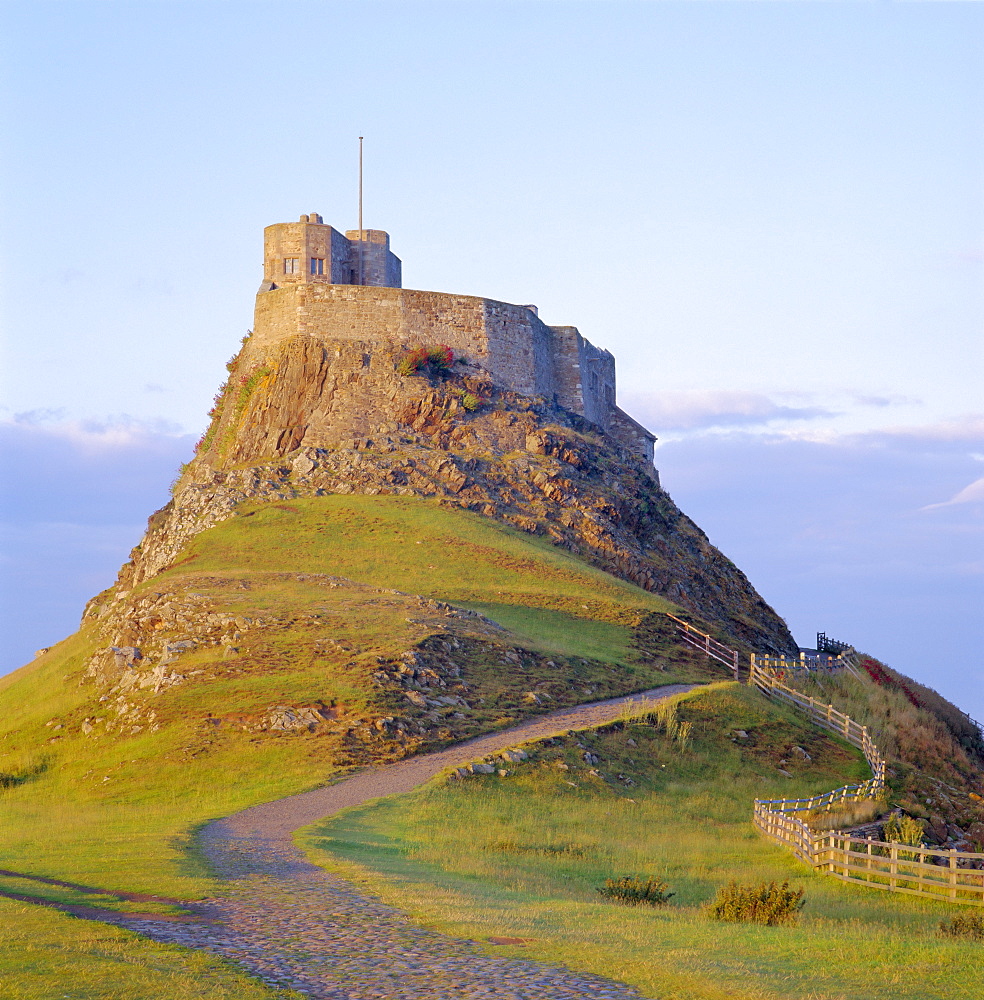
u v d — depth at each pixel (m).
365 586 70.81
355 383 105.12
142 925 18.77
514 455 103.19
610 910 23.83
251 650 56.53
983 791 58.91
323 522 86.62
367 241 118.19
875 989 17.03
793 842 35.72
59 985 14.51
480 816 37.84
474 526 88.38
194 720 48.91
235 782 42.44
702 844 37.09
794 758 53.03
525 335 116.19
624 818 40.69
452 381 107.50
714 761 51.03
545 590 77.56
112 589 97.75
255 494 93.31
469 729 49.72
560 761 45.91
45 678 66.25
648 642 71.56
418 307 110.38
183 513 93.19
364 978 16.27
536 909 23.06
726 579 104.88
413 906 21.91
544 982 16.41
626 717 52.84
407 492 93.75
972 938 22.98
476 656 58.97
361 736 46.69
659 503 110.50
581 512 97.38
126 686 56.44
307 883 23.94
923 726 67.75
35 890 21.91
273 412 104.62
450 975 16.59
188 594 66.94
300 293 108.50
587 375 129.88
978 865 37.72
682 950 19.31
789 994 16.31
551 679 58.88
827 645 98.81
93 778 45.84
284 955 17.38
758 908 24.61
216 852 28.31
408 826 35.25
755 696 60.94
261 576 72.50
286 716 47.91
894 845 30.19
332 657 54.97
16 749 53.50
